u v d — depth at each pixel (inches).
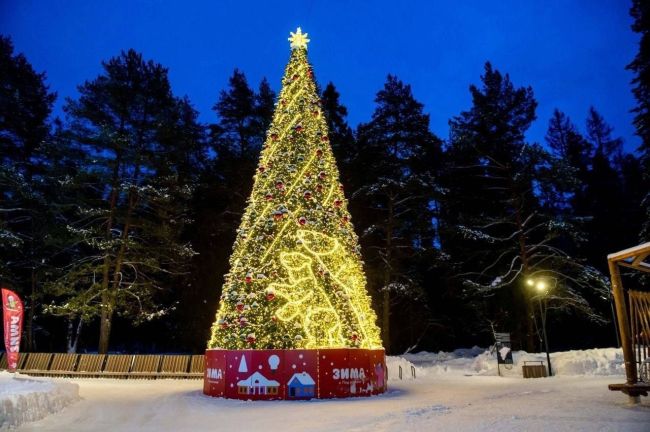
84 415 406.3
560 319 1165.1
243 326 520.1
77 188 1007.0
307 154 585.3
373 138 1229.7
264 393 496.1
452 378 768.9
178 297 1199.6
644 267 400.2
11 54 1278.3
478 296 1139.9
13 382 460.1
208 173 1279.5
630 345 356.2
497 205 1210.6
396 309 1245.7
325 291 538.3
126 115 1063.6
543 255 1083.9
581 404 343.3
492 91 1306.6
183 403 474.9
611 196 1690.5
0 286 978.7
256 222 563.2
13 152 1188.5
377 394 537.0
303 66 631.8
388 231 1083.9
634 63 1048.2
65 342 1295.5
